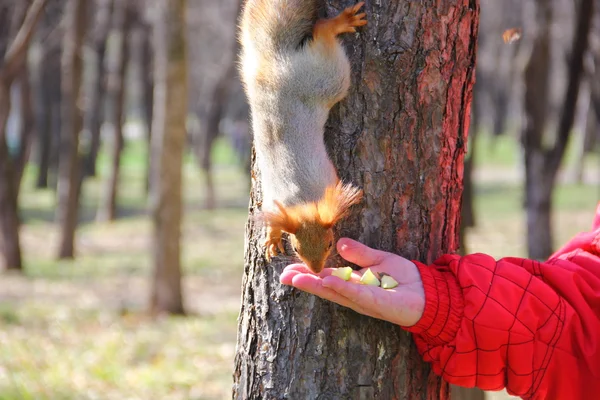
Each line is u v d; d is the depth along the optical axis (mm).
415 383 3170
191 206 30531
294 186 3320
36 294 14125
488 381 2850
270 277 3213
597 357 2812
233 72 31469
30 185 38281
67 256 18859
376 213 3131
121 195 35281
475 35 3275
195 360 9367
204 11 32812
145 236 23016
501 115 51031
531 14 17422
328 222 3098
